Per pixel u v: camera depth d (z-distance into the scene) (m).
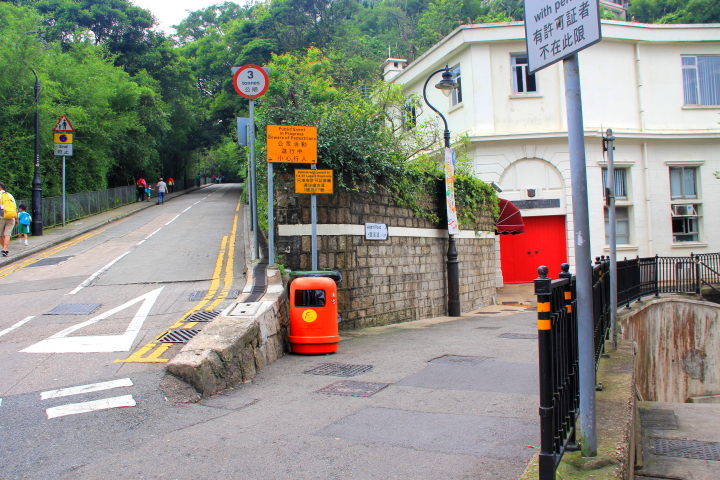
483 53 21.30
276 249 11.76
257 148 14.68
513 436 4.53
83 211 27.72
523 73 21.52
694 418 6.81
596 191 21.31
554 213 21.11
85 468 3.98
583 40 3.22
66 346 7.47
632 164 21.86
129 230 22.80
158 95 42.22
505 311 16.88
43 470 3.95
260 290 9.27
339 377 6.84
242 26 45.84
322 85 20.80
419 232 14.38
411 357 8.21
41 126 23.64
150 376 6.10
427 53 23.67
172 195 47.53
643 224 21.86
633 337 12.49
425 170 15.18
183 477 3.81
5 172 22.05
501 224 19.27
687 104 22.36
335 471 3.87
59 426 4.82
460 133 22.08
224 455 4.20
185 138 52.50
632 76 22.05
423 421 4.99
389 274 12.98
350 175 11.76
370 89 20.12
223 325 7.02
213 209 32.59
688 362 13.45
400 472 3.82
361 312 12.01
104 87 32.28
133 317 9.20
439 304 15.13
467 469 3.85
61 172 27.45
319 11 44.97
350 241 11.80
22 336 8.20
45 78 24.00
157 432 4.74
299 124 12.03
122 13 44.22
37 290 11.93
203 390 5.85
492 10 46.97
